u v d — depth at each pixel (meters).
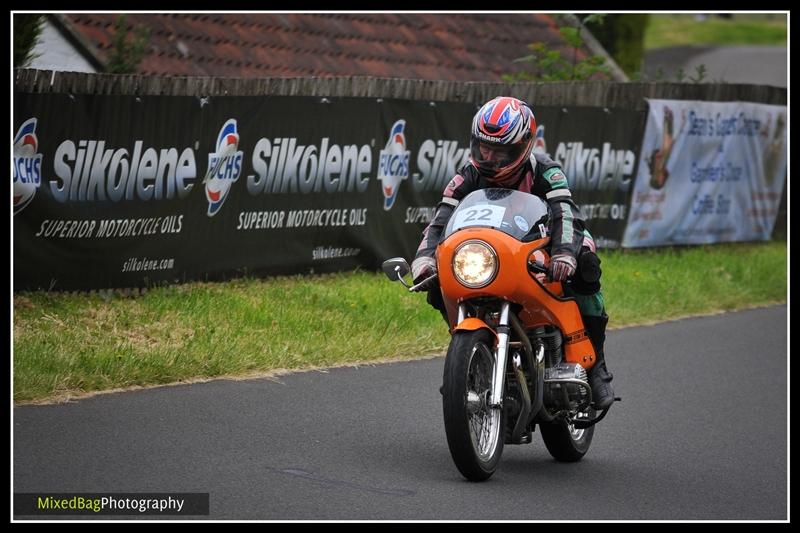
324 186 30.89
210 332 23.80
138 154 26.62
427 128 33.56
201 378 21.41
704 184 42.53
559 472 17.52
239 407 19.67
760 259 40.72
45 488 14.90
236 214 28.88
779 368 26.73
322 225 30.97
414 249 33.66
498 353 15.88
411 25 51.31
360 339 24.91
